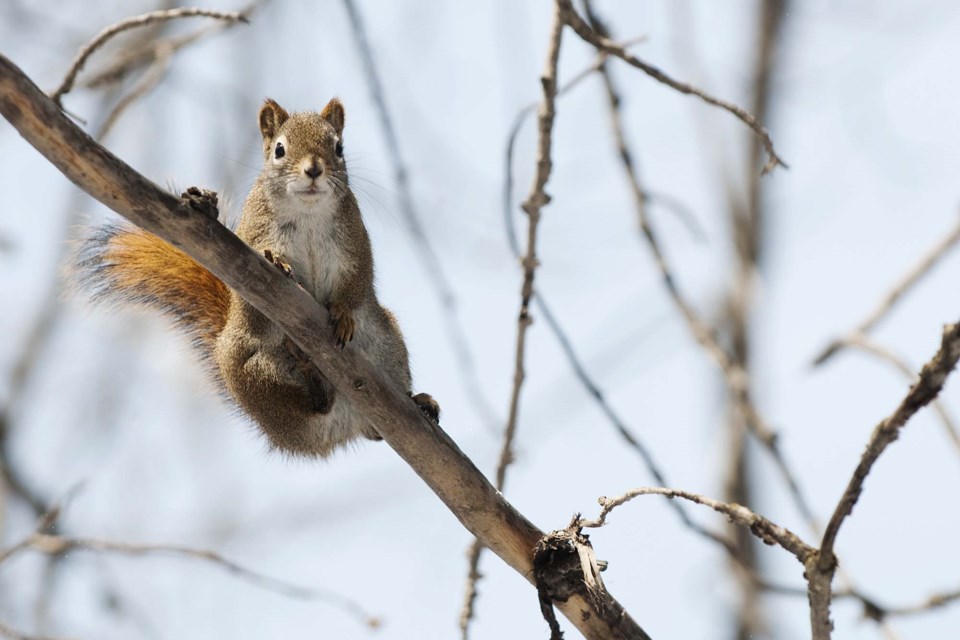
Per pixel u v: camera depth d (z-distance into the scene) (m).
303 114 11.72
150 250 11.89
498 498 8.86
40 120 7.25
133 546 11.04
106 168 7.55
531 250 10.15
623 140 12.98
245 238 11.23
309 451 11.38
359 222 11.13
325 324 8.65
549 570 8.48
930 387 6.39
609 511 8.21
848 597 10.37
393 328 11.53
